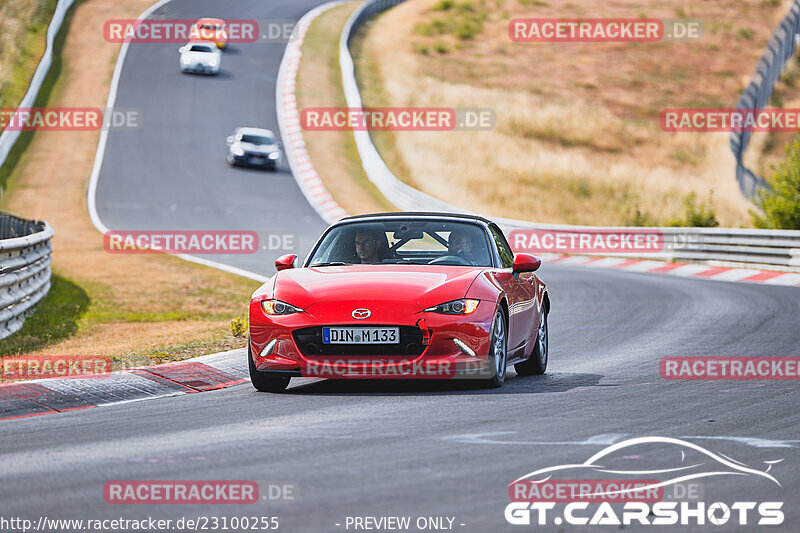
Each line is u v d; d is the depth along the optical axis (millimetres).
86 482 19781
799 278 78312
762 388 31547
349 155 178625
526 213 151250
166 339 44500
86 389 31391
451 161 174375
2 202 134625
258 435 24156
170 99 197375
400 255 34375
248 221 129625
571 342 45562
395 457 21453
